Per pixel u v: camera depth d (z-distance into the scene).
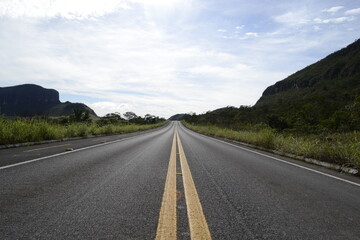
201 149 10.66
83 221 2.32
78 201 2.93
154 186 3.80
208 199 3.20
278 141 11.04
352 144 7.37
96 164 5.71
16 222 2.24
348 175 5.74
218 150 10.45
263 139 12.11
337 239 2.14
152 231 2.14
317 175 5.44
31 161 5.70
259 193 3.61
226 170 5.53
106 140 14.54
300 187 4.13
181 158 7.39
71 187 3.57
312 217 2.67
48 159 6.12
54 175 4.32
